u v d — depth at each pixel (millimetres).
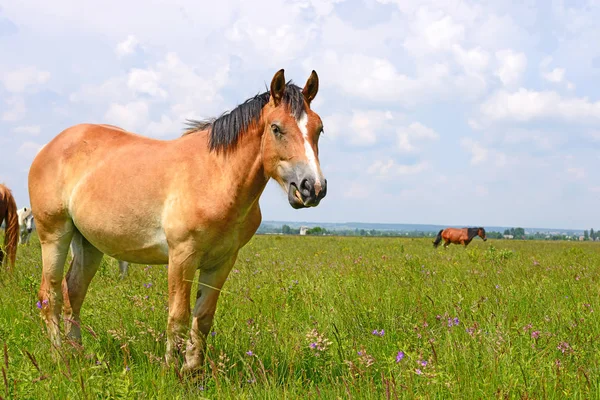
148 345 4402
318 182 3641
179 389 3537
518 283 7422
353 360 3859
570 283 7355
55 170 4812
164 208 4098
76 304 4898
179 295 4000
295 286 6520
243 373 3957
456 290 6453
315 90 4207
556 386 3168
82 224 4594
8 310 5535
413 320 4977
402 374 3334
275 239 35531
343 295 6219
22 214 22422
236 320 5043
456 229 29438
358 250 20062
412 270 8617
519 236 177000
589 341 4137
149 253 4328
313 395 3322
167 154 4254
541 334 4125
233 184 4004
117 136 4738
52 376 3303
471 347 3859
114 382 3051
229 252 4238
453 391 3137
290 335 4559
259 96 4172
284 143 3824
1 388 2994
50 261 4832
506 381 3250
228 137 4008
